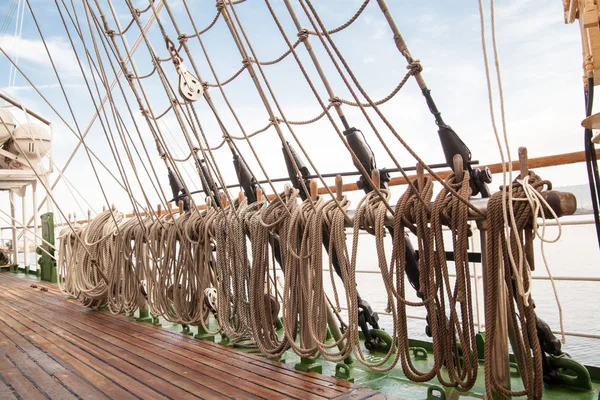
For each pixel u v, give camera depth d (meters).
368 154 3.03
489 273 2.22
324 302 3.07
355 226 2.77
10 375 2.92
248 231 3.74
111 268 5.22
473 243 3.38
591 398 2.56
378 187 2.79
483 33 1.86
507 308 2.37
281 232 3.33
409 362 2.57
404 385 2.93
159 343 3.78
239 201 3.93
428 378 2.50
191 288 4.24
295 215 3.15
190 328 4.68
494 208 2.20
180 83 3.28
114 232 5.22
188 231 4.24
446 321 2.49
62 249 6.55
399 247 2.55
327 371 3.26
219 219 3.92
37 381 2.79
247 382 2.71
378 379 3.07
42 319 4.92
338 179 3.07
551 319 4.57
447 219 2.41
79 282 5.76
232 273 3.77
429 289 2.44
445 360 2.50
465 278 2.35
